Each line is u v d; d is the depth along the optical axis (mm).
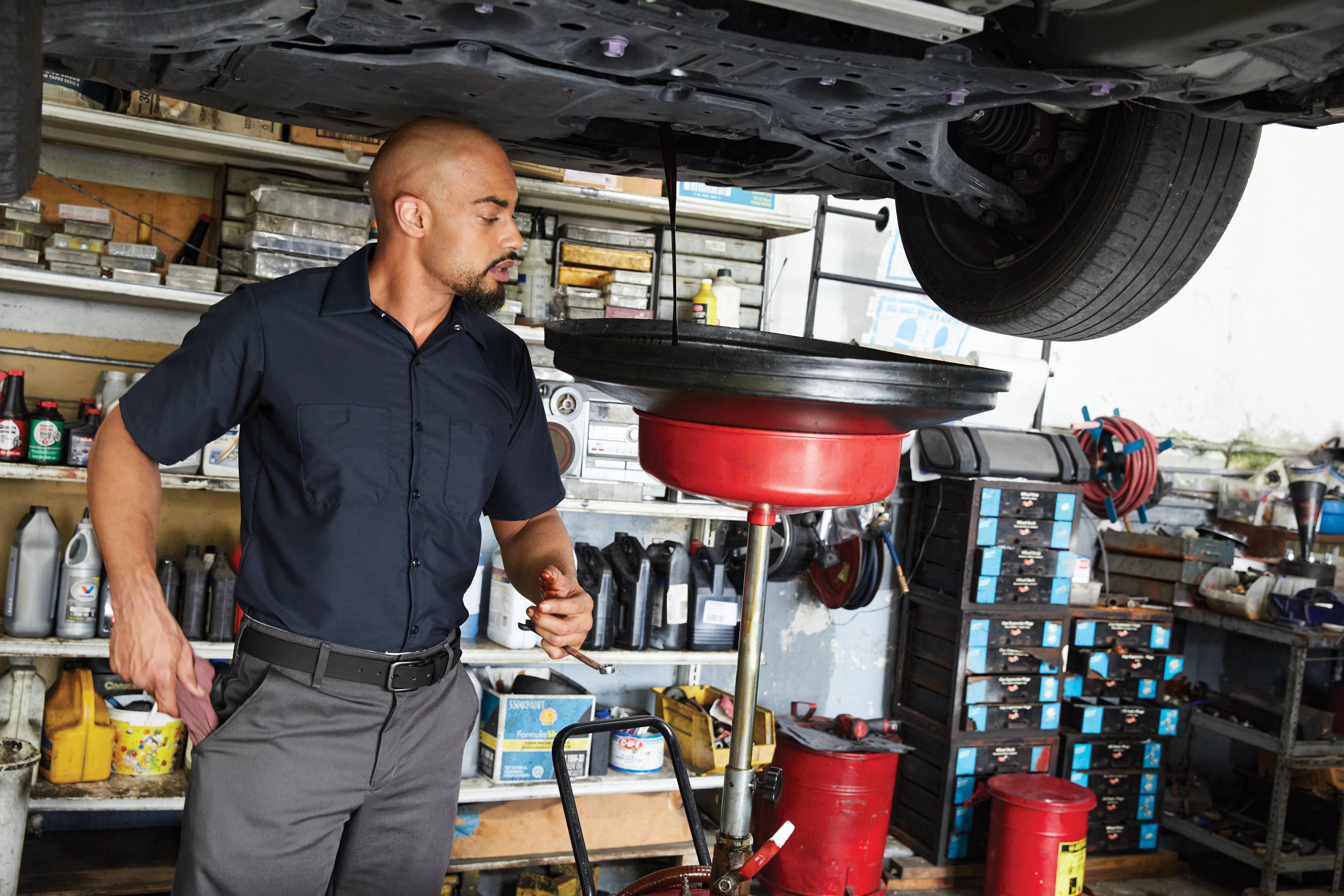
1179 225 1488
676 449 1180
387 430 1430
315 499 1404
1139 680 3830
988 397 1142
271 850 1397
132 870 2689
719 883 1197
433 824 1532
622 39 982
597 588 3113
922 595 3717
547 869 3176
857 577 3484
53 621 2652
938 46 1034
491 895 3215
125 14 921
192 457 2646
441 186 1334
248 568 1441
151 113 2527
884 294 3787
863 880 3271
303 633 1406
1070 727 3771
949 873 3541
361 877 1511
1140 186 1453
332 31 989
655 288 3293
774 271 3711
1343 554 4410
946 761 3535
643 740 3111
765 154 1559
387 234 1410
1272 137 4480
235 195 2711
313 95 1237
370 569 1416
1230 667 4504
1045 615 3631
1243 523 4387
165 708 1302
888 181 1796
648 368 1076
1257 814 4180
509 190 1373
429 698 1505
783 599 3812
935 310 3854
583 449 3006
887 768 3293
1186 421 4457
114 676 2836
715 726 3252
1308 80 1142
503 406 1551
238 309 1396
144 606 1300
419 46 1030
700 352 1039
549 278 3045
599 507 3033
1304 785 3996
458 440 1479
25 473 2514
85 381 2895
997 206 1602
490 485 1545
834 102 1159
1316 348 4656
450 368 1487
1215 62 1110
